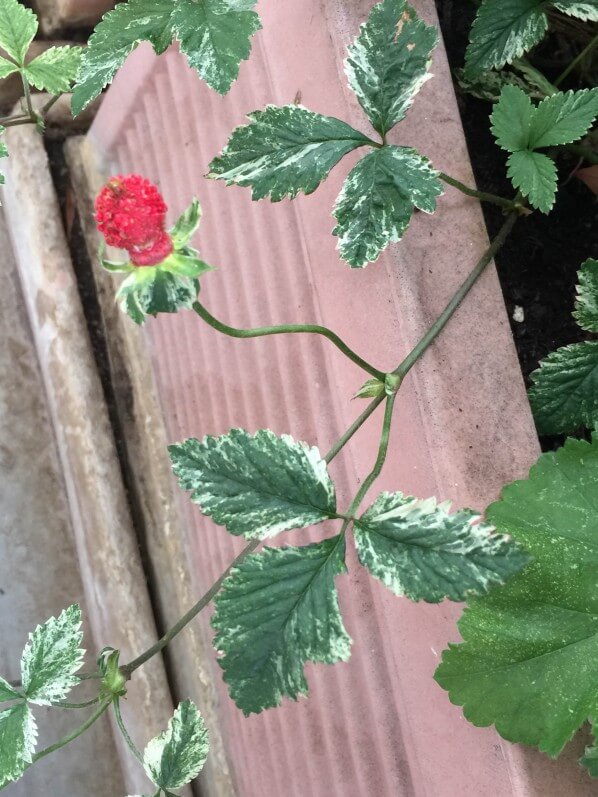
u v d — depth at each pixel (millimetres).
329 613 154
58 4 338
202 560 300
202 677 307
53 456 351
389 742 201
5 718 188
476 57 198
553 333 218
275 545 240
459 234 183
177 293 139
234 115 228
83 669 340
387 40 167
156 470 325
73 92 189
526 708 157
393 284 176
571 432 201
